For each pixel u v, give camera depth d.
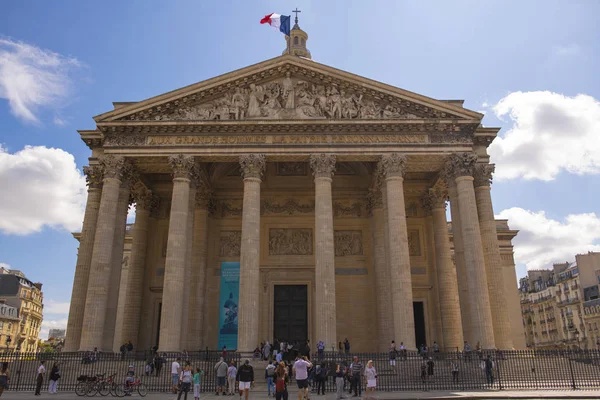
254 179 50.28
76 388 34.88
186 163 50.84
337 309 60.03
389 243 49.31
